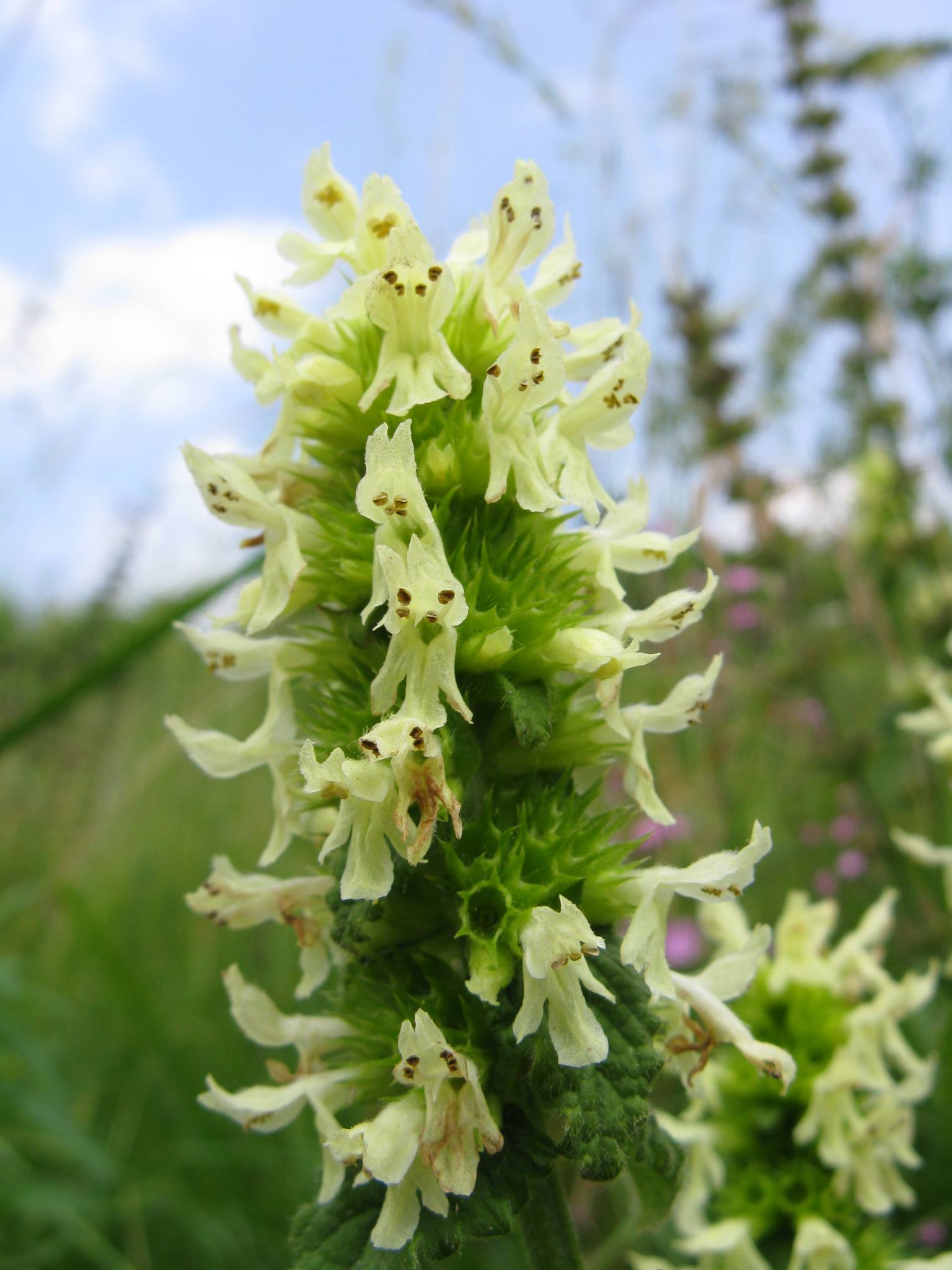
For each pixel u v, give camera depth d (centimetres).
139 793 30
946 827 21
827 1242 12
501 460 9
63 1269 17
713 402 24
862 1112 13
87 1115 19
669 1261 15
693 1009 9
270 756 10
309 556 9
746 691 23
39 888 24
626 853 9
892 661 22
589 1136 8
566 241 10
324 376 10
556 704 9
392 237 9
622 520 10
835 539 24
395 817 8
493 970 8
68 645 32
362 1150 8
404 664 8
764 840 9
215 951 24
